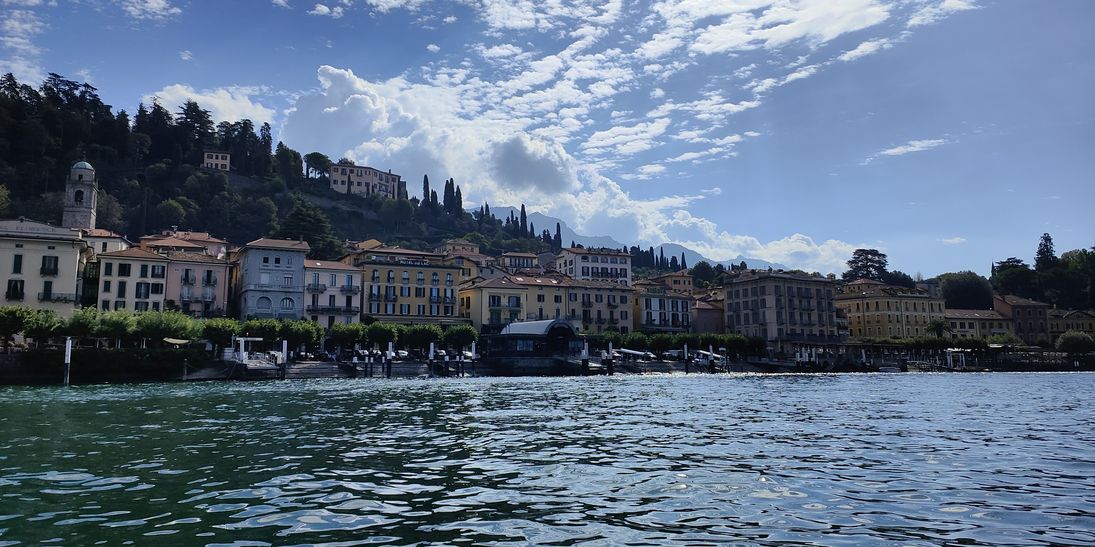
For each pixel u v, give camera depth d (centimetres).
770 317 15400
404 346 10662
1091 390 7169
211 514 1543
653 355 12069
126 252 10556
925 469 2169
